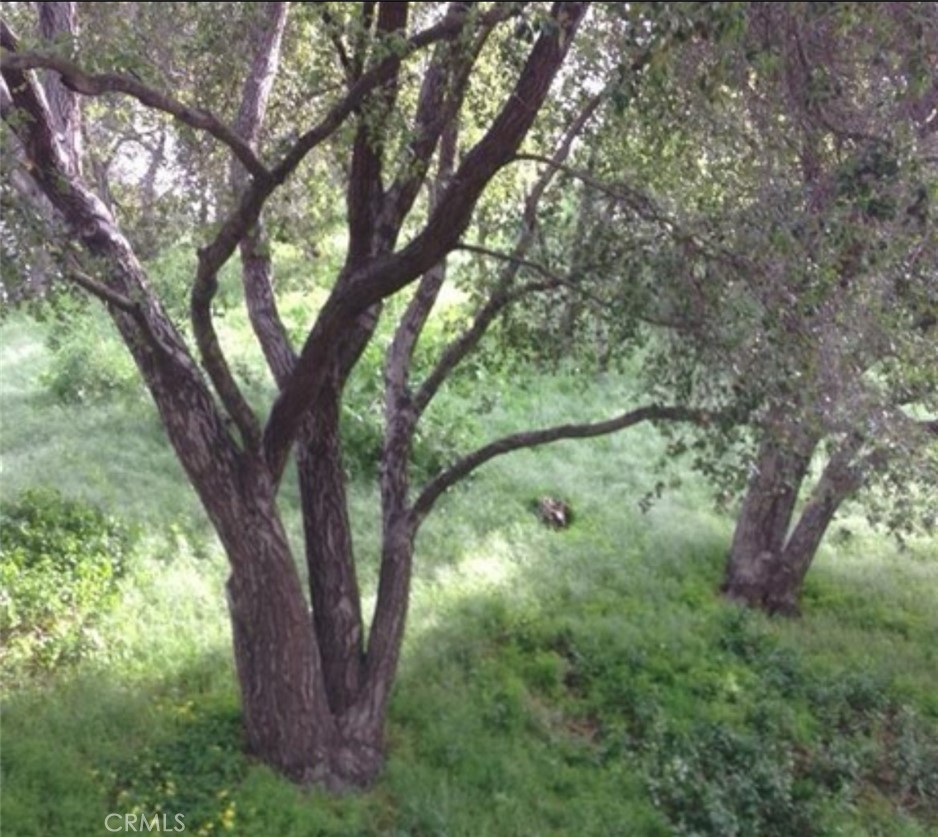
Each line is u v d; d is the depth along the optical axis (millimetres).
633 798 9297
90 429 14273
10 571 10516
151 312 8148
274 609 8336
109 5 7070
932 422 9773
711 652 11516
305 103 9734
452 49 7570
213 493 8195
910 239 7602
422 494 9273
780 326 7609
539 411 16328
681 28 5504
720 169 8398
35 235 6867
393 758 9008
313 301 17094
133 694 9102
